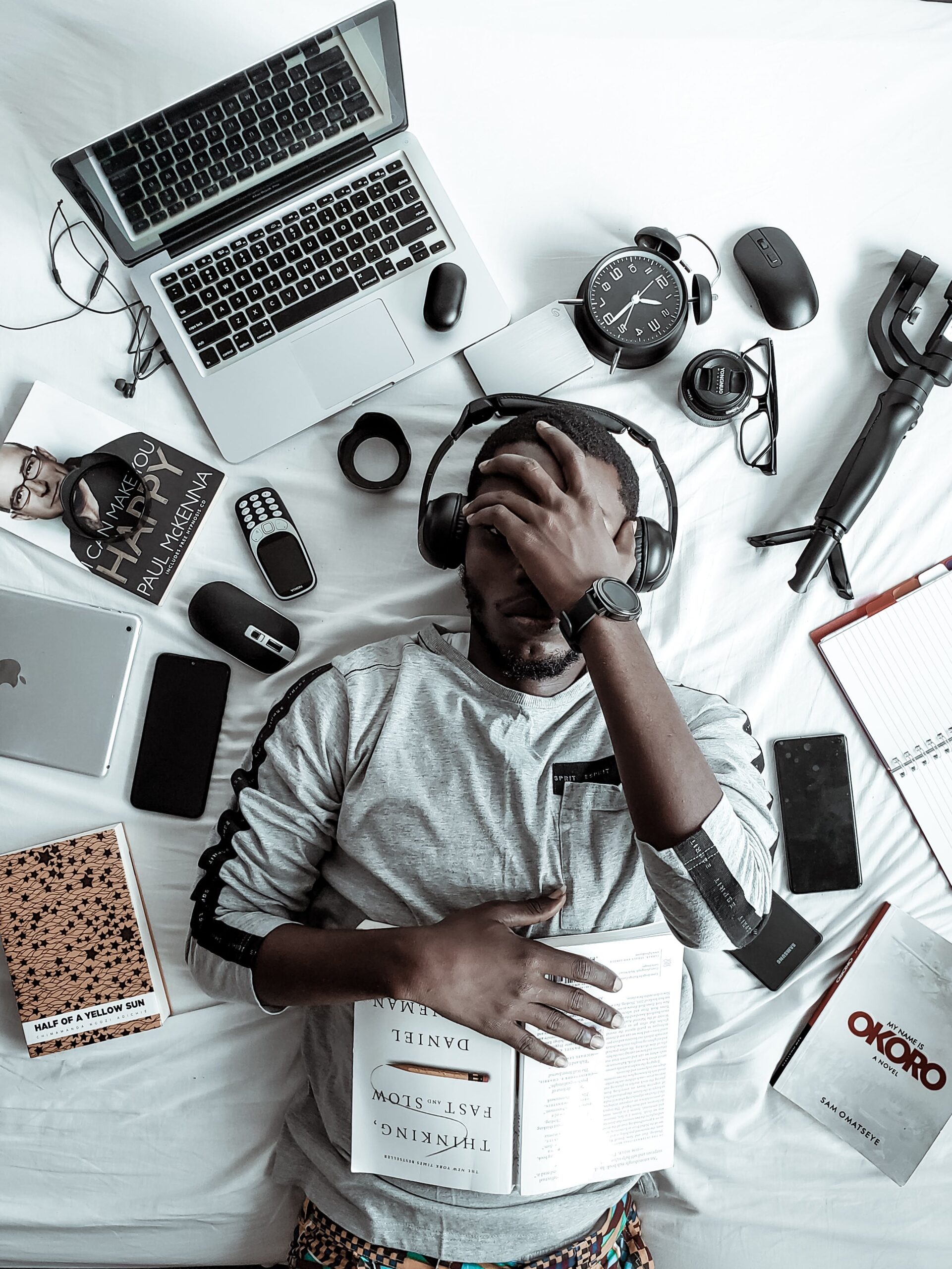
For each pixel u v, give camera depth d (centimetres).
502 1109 104
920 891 128
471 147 134
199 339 127
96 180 119
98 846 125
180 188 122
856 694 130
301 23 134
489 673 110
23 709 127
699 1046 125
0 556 129
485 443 118
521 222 134
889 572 132
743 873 92
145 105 133
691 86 135
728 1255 123
